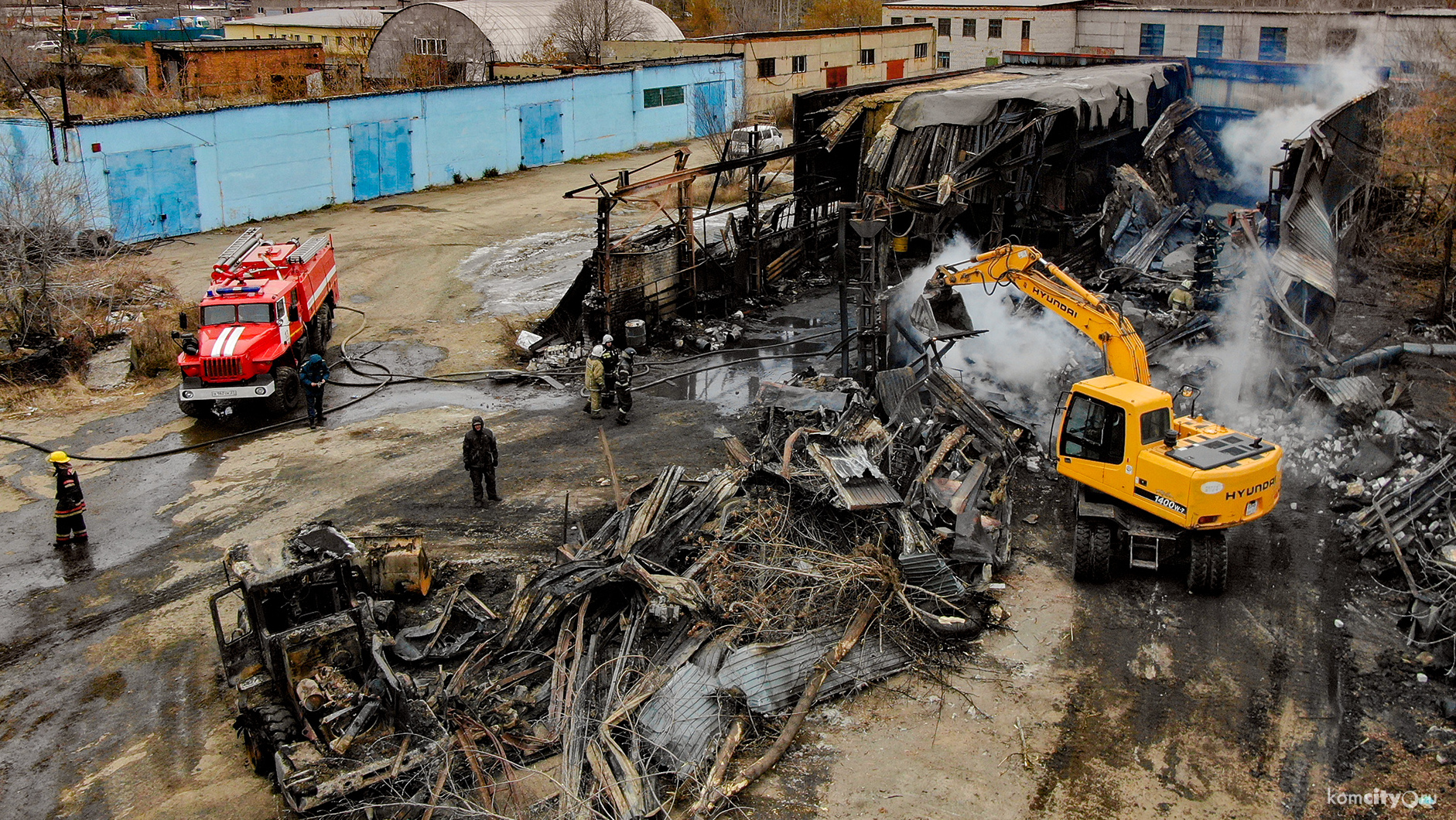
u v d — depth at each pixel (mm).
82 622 12961
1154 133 29953
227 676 10836
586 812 9297
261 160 34656
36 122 29375
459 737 10070
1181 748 10242
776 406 16484
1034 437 17203
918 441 15711
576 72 45281
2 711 11273
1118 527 13156
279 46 46531
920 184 24281
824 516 13539
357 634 10422
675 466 15773
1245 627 12242
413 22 53750
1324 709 10742
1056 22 48344
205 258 30203
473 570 13773
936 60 56312
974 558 13172
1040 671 11500
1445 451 14898
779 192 37312
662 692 10609
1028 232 24594
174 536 15109
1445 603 11672
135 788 10070
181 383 19000
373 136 37750
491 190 39812
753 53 51438
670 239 24422
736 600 11969
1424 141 26969
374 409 19984
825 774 9992
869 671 11375
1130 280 24391
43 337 21891
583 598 12195
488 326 24453
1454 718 10461
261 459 17750
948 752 10273
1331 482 15570
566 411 19734
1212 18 41281
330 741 9820
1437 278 25141
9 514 15820
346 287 27625
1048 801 9570
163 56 44875
